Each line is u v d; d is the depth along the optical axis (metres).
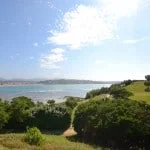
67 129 56.56
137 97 81.00
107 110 44.84
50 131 54.50
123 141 41.12
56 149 31.53
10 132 52.50
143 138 40.00
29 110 56.88
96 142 43.75
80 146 34.44
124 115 42.25
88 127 46.22
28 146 31.92
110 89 100.62
